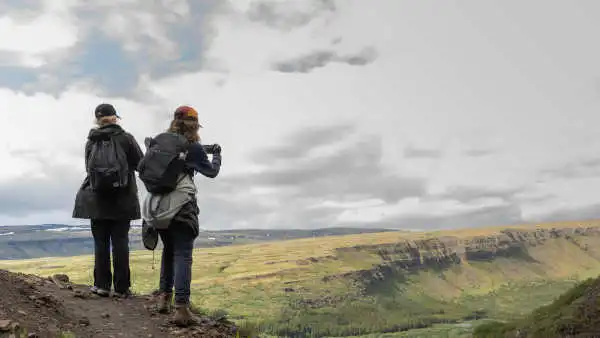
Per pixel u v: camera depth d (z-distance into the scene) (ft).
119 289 15.78
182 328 13.39
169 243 14.12
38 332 11.12
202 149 13.21
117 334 12.38
